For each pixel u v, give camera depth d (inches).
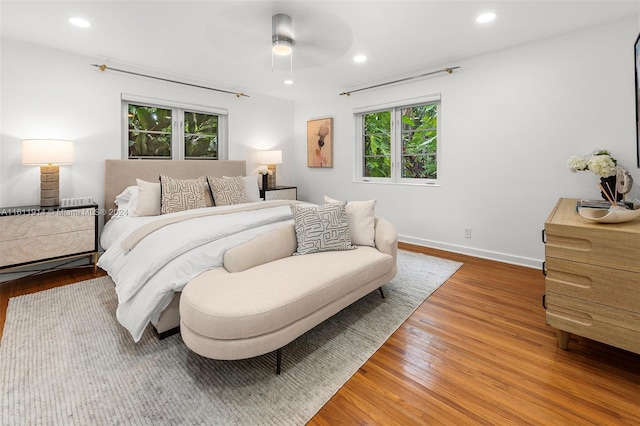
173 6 89.5
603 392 57.0
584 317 63.8
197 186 131.3
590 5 91.3
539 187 121.2
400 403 55.1
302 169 211.3
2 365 64.4
